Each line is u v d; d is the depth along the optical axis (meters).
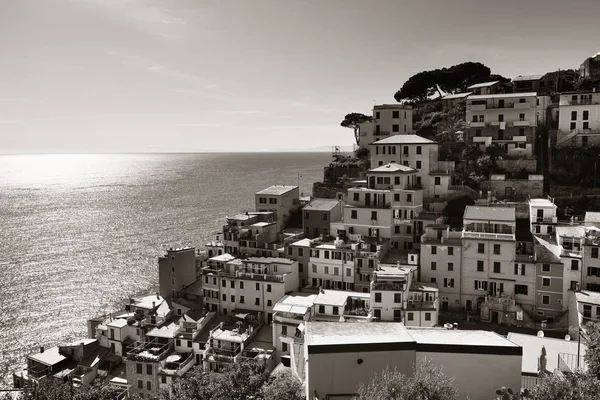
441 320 79.50
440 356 31.89
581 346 45.19
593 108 107.88
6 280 135.50
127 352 81.06
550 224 84.62
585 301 68.38
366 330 35.44
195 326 82.62
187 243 176.12
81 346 85.06
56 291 126.56
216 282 91.00
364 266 87.50
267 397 35.00
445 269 84.06
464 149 117.00
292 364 54.47
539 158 112.75
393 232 96.31
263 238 101.12
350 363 31.91
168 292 99.38
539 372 36.81
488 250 81.31
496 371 31.50
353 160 139.62
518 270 79.75
